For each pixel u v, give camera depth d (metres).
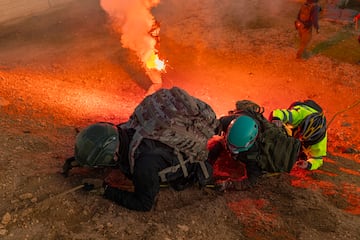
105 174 3.55
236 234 3.15
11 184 3.07
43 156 3.67
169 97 3.06
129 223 2.95
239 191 3.81
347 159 5.23
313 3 7.79
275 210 3.60
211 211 3.33
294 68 8.12
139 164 2.90
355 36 9.58
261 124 3.62
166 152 2.97
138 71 7.79
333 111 6.79
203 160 3.20
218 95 7.15
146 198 2.97
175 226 3.03
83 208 3.01
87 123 5.01
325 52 8.80
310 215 3.55
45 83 6.29
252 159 3.51
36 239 2.62
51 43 8.92
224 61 8.41
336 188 4.18
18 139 3.89
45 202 2.90
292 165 3.54
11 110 4.71
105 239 2.74
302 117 4.19
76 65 7.77
